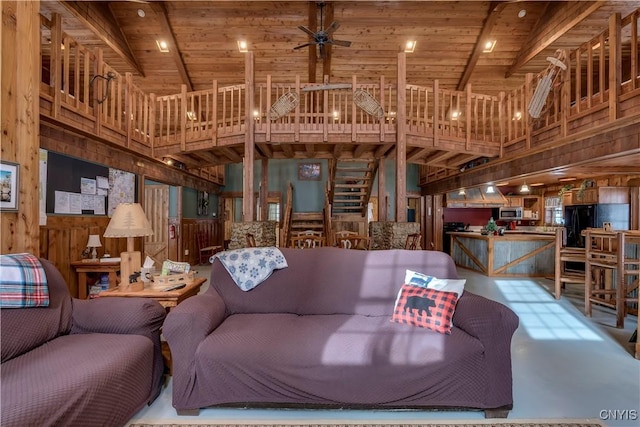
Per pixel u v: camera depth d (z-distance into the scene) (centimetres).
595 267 438
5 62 230
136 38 685
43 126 348
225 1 628
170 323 189
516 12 644
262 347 188
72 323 203
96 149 437
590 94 373
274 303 246
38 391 133
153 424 177
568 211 768
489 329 187
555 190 874
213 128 537
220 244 1027
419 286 234
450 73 765
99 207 458
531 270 647
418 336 198
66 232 397
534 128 482
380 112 523
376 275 253
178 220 779
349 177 762
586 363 255
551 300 455
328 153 662
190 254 837
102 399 150
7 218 230
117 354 171
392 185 997
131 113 490
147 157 546
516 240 646
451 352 184
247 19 661
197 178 827
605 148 356
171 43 681
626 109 328
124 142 476
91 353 169
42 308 189
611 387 219
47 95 330
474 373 183
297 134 522
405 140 516
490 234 676
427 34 685
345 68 763
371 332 204
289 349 187
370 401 182
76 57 374
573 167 433
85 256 417
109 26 633
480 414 188
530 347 287
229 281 251
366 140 525
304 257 265
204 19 659
